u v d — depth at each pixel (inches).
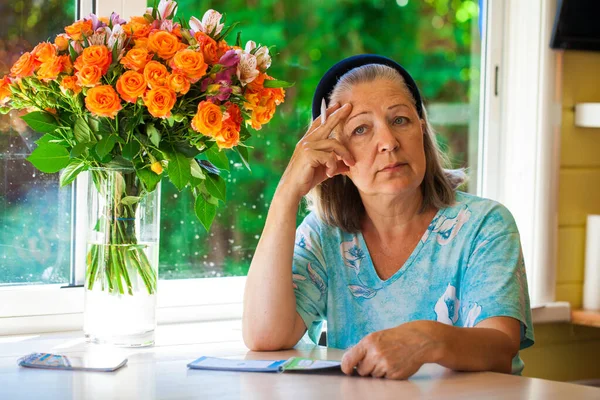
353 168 64.1
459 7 99.8
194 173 61.8
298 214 92.4
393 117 63.6
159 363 55.7
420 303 64.7
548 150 98.7
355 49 95.0
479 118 101.3
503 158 101.2
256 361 54.6
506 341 54.6
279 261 62.4
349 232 68.2
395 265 66.3
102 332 61.5
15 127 75.7
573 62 101.0
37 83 59.1
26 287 76.1
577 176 102.1
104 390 47.0
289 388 47.3
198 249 86.7
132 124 59.0
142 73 57.8
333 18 93.4
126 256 61.1
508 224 63.6
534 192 98.9
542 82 98.2
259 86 62.4
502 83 100.7
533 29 98.7
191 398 44.9
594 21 98.9
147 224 61.9
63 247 78.5
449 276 64.2
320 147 63.3
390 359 49.5
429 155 66.6
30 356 56.4
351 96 65.1
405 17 97.2
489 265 61.1
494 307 58.4
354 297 66.6
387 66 67.1
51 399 44.9
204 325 80.4
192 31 62.3
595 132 103.0
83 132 59.6
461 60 100.2
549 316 97.7
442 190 66.5
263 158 90.4
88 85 56.3
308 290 65.7
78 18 77.9
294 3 91.1
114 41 58.0
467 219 64.7
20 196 76.3
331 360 57.3
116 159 60.0
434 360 50.3
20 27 75.5
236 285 87.4
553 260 99.7
